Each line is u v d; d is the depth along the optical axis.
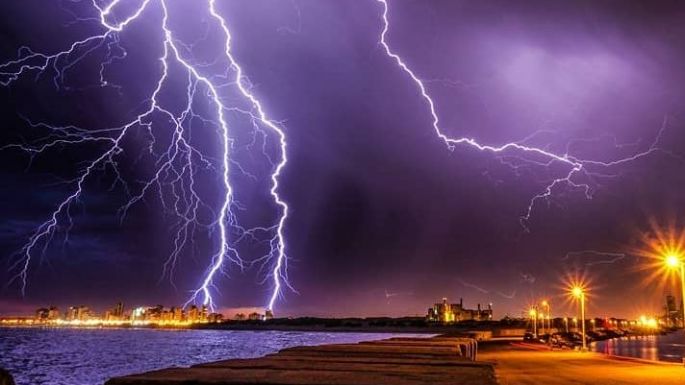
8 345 125.69
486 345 46.59
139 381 2.23
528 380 19.19
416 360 3.83
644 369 23.81
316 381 2.33
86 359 85.12
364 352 4.99
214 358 90.94
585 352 37.91
